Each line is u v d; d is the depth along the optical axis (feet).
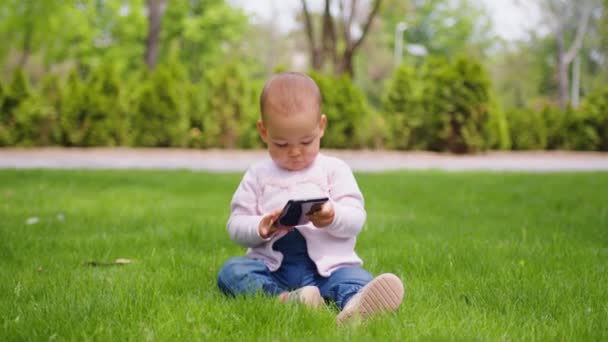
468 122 63.82
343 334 8.18
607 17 144.46
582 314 9.37
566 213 22.72
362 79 168.86
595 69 163.84
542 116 75.72
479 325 8.71
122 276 11.90
